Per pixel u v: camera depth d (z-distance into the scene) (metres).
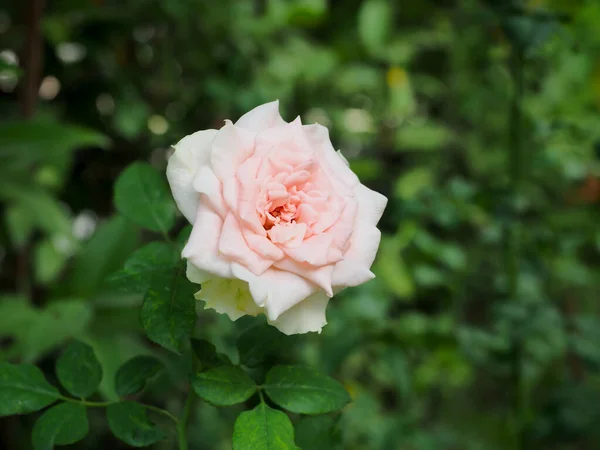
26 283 0.65
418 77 0.99
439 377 0.83
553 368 0.88
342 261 0.30
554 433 0.66
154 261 0.33
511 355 0.64
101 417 0.62
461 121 1.03
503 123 0.96
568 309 0.97
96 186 0.76
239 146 0.30
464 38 0.93
